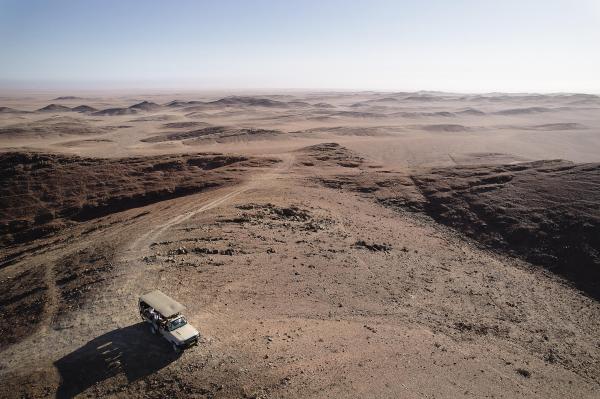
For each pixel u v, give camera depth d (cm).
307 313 2758
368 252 4091
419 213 5850
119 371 1980
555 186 5812
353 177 7225
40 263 3688
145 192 6638
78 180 7138
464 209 5741
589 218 4822
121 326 2336
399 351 2420
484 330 3017
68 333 2305
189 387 1877
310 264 3544
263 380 1934
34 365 2061
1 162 7494
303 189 6322
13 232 5781
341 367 2117
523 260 4606
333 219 4941
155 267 3116
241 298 2797
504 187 6175
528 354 2802
